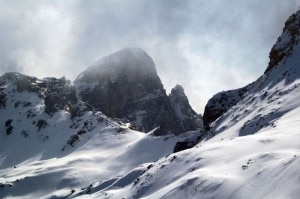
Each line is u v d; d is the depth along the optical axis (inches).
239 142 1708.9
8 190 5344.5
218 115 4975.4
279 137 1555.1
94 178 5782.5
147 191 1800.0
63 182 5615.2
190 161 1754.4
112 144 7657.5
